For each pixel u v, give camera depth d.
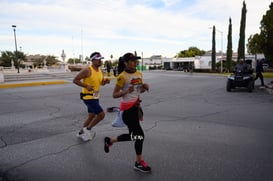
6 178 3.45
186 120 6.73
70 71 38.72
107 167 3.79
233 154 4.23
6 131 5.86
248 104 9.27
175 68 65.00
